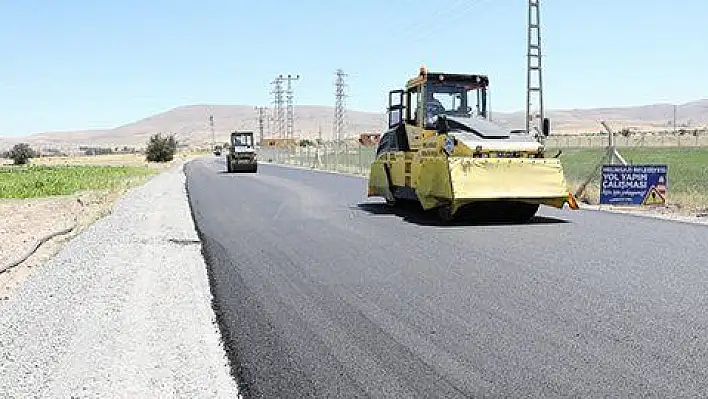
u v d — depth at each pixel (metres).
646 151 67.12
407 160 18.69
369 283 9.73
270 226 16.53
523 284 9.37
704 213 17.55
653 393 5.51
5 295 10.31
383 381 5.93
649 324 7.37
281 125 143.50
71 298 9.45
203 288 9.93
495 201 15.54
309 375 6.15
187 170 59.75
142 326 7.91
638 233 14.05
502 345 6.78
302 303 8.73
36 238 16.72
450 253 11.96
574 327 7.31
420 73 18.09
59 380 6.19
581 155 56.91
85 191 34.66
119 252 13.44
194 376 6.24
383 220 17.11
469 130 16.45
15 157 96.56
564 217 17.23
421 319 7.78
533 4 37.59
